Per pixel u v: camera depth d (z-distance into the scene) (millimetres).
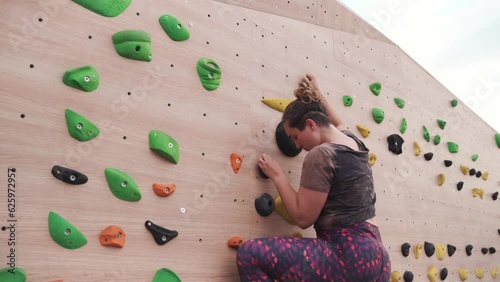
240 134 1555
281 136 1642
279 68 1752
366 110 2117
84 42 1247
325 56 1970
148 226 1269
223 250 1429
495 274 2873
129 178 1257
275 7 1803
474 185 2887
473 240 2738
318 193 1309
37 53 1161
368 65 2195
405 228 2184
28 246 1070
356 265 1244
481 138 3074
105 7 1297
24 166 1096
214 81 1503
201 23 1531
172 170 1357
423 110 2529
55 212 1123
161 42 1408
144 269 1245
